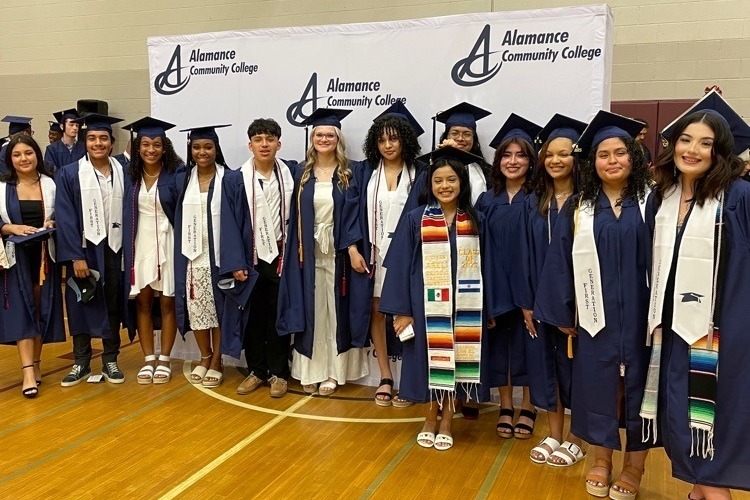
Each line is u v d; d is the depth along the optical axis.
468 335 3.37
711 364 2.39
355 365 4.42
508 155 3.45
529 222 3.29
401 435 3.61
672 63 6.26
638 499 2.89
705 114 2.43
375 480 3.04
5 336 4.13
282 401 4.17
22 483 2.98
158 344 5.25
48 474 3.08
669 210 2.54
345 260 4.12
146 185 4.38
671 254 2.51
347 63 4.50
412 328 3.39
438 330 3.34
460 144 3.87
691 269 2.43
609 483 2.96
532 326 3.25
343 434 3.62
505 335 3.51
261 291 4.34
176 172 4.40
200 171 4.34
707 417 2.41
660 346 2.58
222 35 4.83
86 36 8.34
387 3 7.02
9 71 8.78
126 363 5.05
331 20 7.23
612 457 3.33
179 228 4.29
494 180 3.56
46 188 4.35
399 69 4.38
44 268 4.24
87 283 4.30
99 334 4.38
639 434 2.71
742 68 6.05
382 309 3.42
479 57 4.18
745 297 2.35
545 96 4.05
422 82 4.33
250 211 4.19
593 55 3.93
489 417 3.94
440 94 4.30
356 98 4.50
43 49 8.56
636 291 2.68
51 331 4.38
